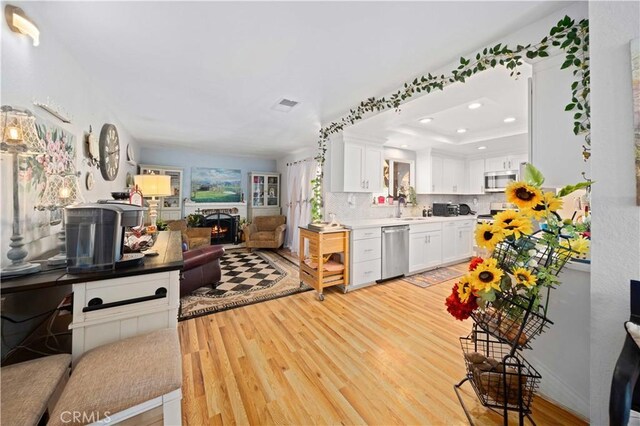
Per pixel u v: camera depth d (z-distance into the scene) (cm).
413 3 144
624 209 109
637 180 105
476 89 221
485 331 138
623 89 109
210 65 212
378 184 396
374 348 203
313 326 238
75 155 198
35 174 141
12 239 119
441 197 550
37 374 97
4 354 129
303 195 557
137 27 163
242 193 670
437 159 495
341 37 175
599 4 116
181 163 593
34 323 151
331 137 372
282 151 612
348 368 179
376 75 229
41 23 152
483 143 429
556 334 146
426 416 141
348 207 402
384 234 360
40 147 146
